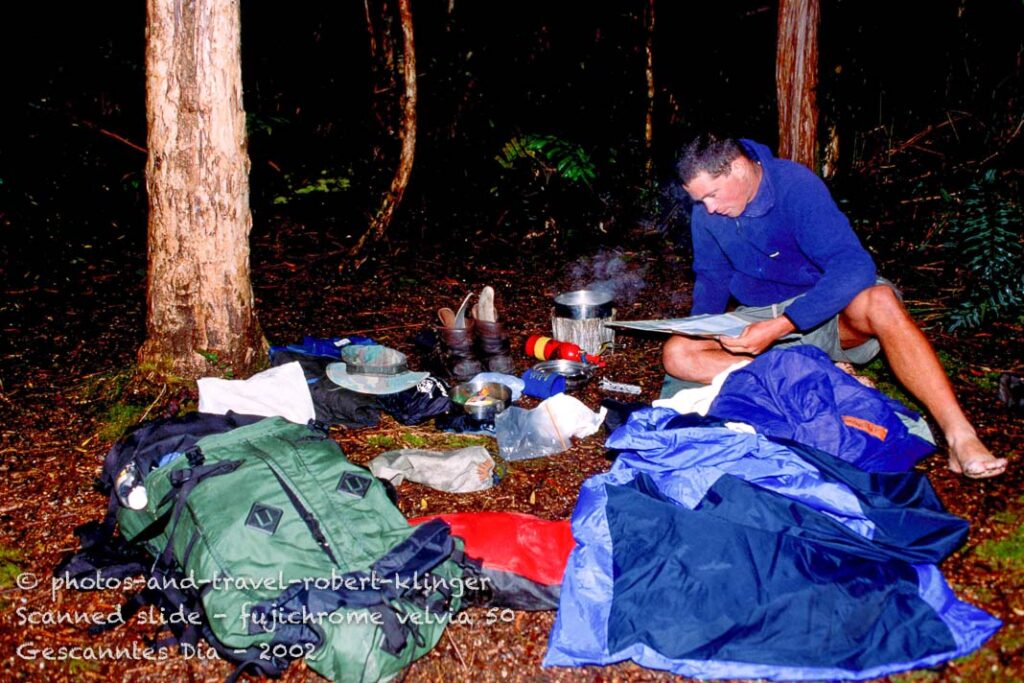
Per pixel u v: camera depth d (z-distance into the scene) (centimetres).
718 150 318
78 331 524
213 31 369
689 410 342
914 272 588
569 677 248
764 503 264
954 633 238
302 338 519
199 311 400
